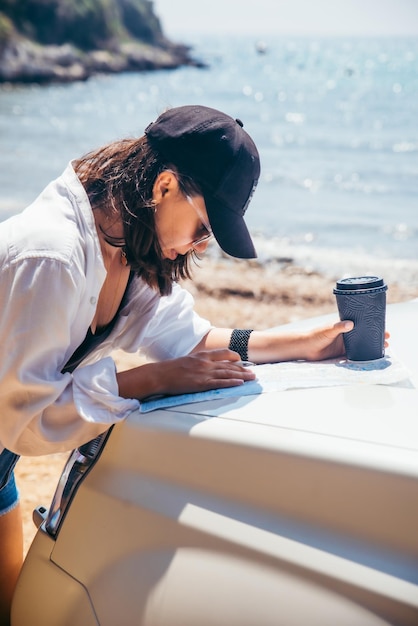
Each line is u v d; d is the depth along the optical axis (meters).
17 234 1.72
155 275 1.91
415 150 24.66
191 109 1.83
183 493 1.58
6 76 59.59
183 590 1.49
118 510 1.65
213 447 1.56
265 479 1.48
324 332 2.02
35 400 1.74
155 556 1.56
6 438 1.82
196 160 1.76
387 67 80.31
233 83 62.94
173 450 1.62
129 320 2.14
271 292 7.89
